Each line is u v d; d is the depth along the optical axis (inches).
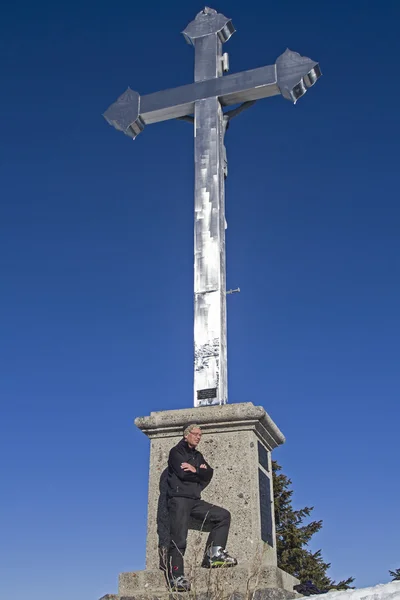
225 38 324.2
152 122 323.0
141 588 222.8
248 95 305.0
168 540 234.2
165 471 245.0
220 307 271.3
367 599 167.2
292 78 296.2
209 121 302.0
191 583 205.3
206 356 264.5
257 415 240.7
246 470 237.1
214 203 287.6
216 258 278.7
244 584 211.0
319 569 660.7
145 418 250.7
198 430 234.1
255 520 231.8
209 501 235.6
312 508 685.9
